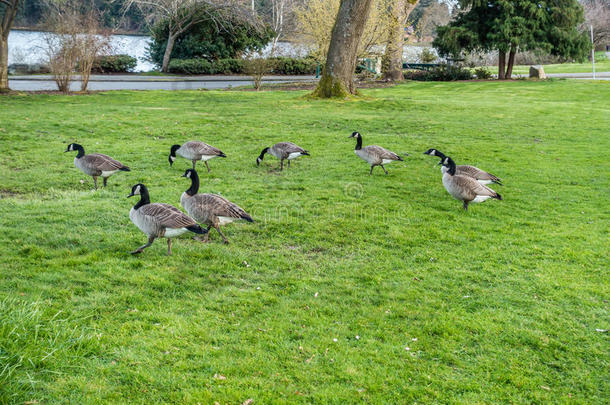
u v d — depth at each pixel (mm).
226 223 8844
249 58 36156
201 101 27125
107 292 6867
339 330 6281
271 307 6805
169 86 37812
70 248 8266
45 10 53062
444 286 7562
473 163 15383
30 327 5602
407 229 9844
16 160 13430
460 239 9422
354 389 5195
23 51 44812
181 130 18484
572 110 27141
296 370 5461
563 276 7887
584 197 12305
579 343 6160
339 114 23500
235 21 48062
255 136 18109
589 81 41312
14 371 5023
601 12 74938
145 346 5707
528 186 13164
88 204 10344
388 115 23938
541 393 5270
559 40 42812
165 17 49219
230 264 8016
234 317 6473
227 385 5160
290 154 13469
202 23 49812
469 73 47531
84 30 30375
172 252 8320
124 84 37969
